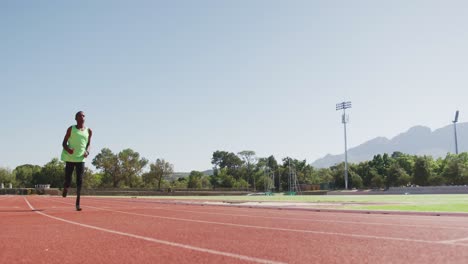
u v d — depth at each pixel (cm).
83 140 1080
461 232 560
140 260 350
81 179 1093
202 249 409
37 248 420
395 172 10825
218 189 11012
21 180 13738
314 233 550
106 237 507
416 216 996
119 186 11962
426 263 330
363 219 837
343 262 338
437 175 10088
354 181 11988
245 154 15850
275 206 1553
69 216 876
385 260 346
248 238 498
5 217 845
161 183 11906
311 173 15500
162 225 669
